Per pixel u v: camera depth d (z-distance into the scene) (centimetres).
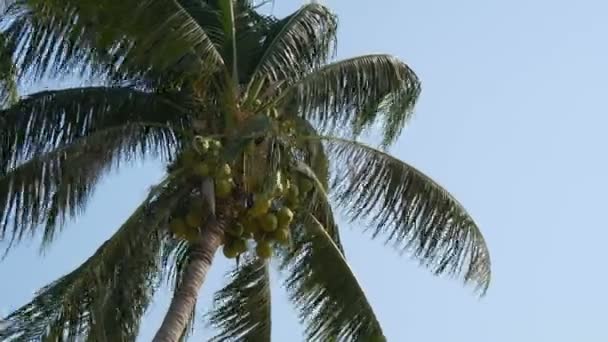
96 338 1731
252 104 1891
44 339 1719
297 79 1947
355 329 1964
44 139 1881
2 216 1817
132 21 1767
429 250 1969
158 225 1855
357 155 1969
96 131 1873
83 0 1759
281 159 1869
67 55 1841
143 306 1859
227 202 1839
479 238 1997
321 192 1936
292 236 1988
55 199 1823
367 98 1959
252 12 2044
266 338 2055
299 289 1997
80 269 1784
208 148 1819
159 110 1936
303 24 1967
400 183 1970
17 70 1820
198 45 1805
